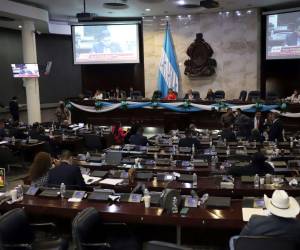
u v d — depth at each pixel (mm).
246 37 15609
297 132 11859
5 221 3588
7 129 11305
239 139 9742
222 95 14453
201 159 7039
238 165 6137
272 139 9664
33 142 9711
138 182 5535
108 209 4121
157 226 4574
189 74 16453
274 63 16328
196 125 14016
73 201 4434
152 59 16922
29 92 15031
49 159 5406
